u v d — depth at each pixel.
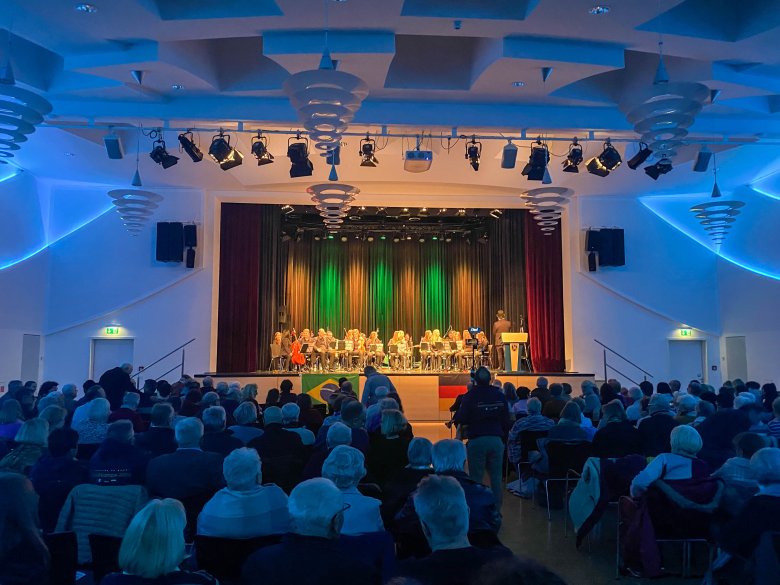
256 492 3.47
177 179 14.89
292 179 14.84
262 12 7.25
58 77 9.52
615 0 6.84
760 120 11.00
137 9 7.05
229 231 16.41
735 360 15.50
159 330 15.40
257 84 9.65
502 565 1.50
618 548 5.14
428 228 18.67
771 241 14.34
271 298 16.95
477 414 6.52
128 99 9.91
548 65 8.17
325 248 19.33
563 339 16.61
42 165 13.80
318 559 2.44
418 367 18.67
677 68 9.35
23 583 2.95
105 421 6.06
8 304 13.72
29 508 3.06
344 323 19.20
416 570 2.38
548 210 12.32
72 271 15.35
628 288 16.17
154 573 2.19
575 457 6.45
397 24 7.45
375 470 5.12
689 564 5.08
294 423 6.17
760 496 3.68
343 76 6.29
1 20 7.30
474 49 9.23
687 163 13.53
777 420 6.33
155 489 4.21
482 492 3.79
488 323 18.69
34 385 9.30
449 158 13.59
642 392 9.91
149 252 15.52
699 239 16.27
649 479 4.61
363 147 10.97
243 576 2.48
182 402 8.25
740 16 7.71
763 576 3.26
